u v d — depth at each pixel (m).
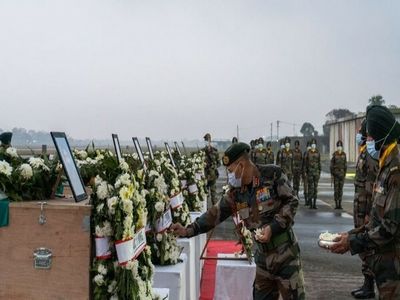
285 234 3.76
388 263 3.26
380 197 3.22
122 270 2.91
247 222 3.91
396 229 3.15
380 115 3.27
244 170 3.84
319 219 13.59
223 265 5.41
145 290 3.15
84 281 2.89
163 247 4.51
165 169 5.51
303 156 16.91
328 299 6.22
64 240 2.88
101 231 2.87
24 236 2.90
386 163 3.23
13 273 2.91
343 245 3.34
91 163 3.92
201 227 4.02
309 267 8.03
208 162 15.10
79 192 3.18
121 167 3.02
